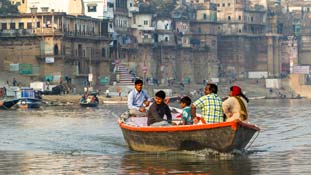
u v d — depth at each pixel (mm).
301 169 56344
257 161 60219
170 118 66688
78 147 70438
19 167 58375
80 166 58562
